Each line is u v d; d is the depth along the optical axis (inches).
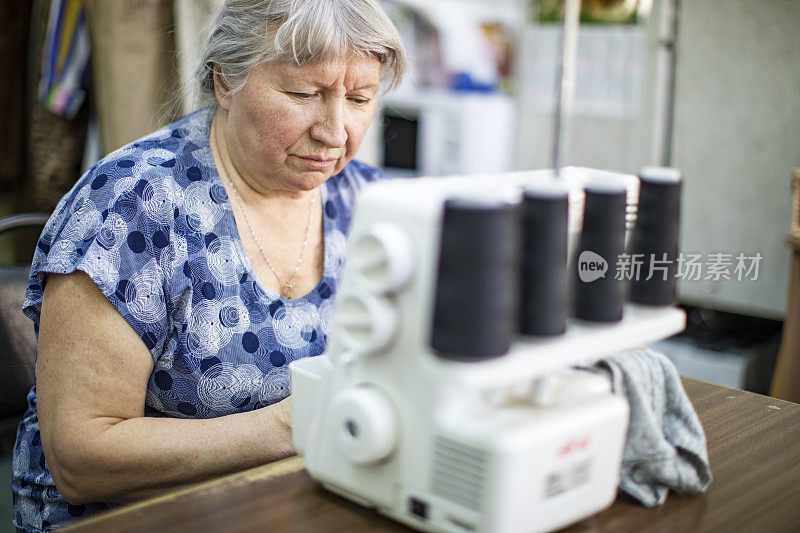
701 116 135.3
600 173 44.4
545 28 146.7
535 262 31.6
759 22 127.1
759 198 132.6
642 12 135.5
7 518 79.1
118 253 47.8
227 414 52.9
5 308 61.6
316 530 34.9
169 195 50.4
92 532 34.4
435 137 201.6
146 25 99.7
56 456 46.8
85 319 46.9
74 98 109.7
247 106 49.4
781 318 132.4
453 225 29.2
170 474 46.4
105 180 49.4
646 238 35.9
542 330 32.1
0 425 61.7
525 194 31.7
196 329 50.9
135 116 101.6
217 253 51.9
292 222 56.9
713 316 135.9
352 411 34.0
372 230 32.0
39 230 117.4
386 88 55.0
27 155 120.3
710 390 53.9
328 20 46.0
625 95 140.2
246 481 39.1
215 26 50.4
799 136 127.5
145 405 52.2
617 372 38.4
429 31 200.8
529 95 151.0
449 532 32.5
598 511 37.3
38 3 110.3
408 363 32.8
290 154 50.8
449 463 32.0
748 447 45.3
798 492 40.4
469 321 29.6
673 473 38.6
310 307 56.1
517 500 31.0
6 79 115.7
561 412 33.2
